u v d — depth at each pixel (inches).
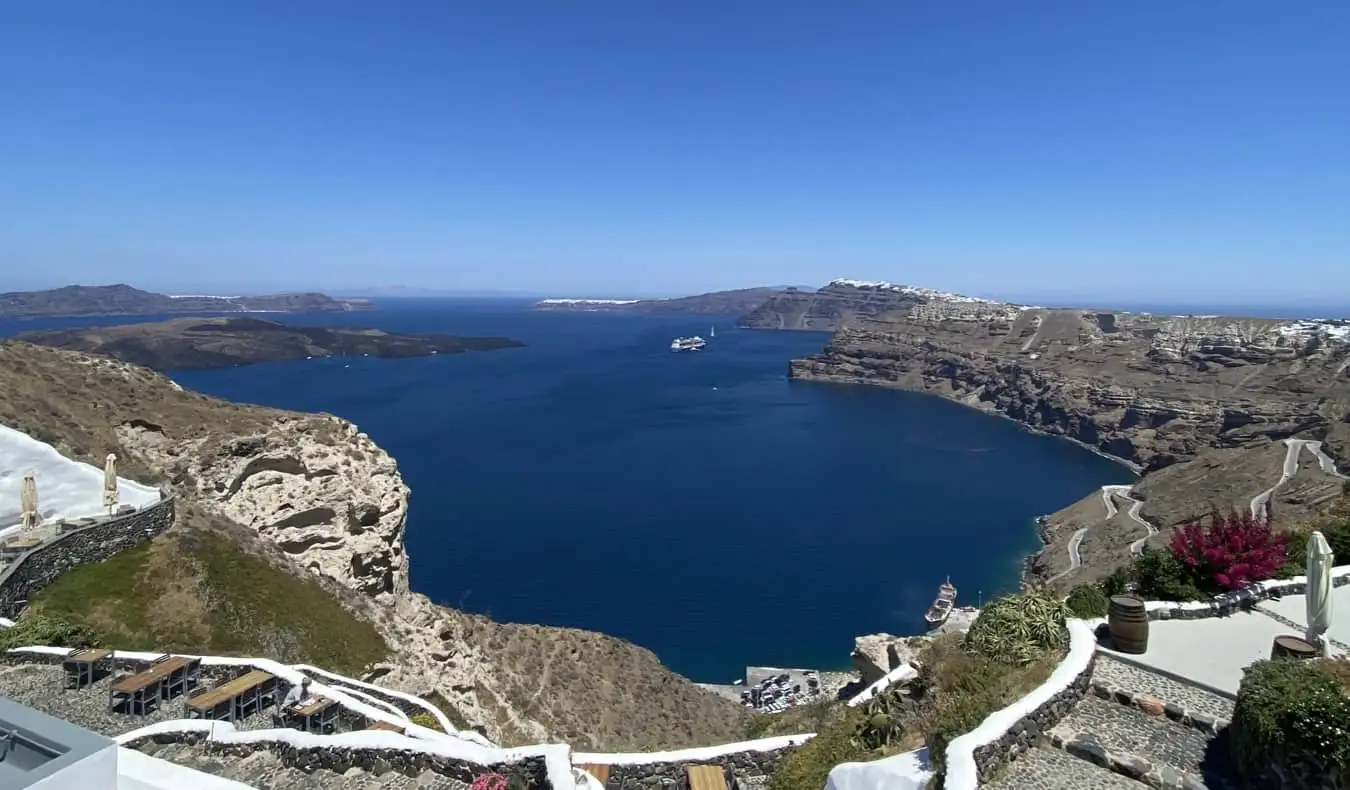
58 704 802.2
